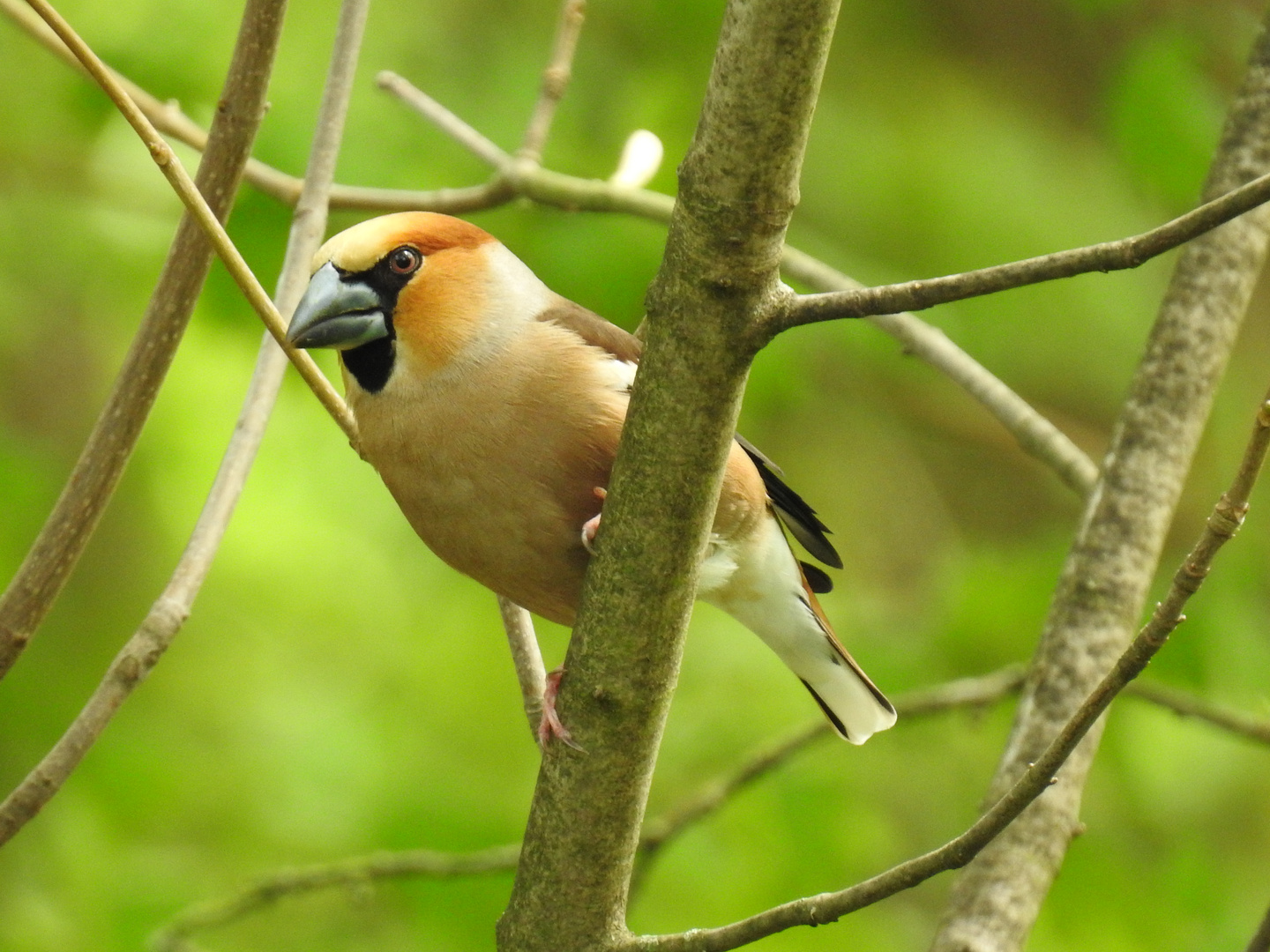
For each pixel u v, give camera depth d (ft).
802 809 35.78
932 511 47.24
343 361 21.53
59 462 42.45
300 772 38.14
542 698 20.98
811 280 27.63
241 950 35.45
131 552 42.16
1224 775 36.35
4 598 19.36
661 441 16.28
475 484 21.04
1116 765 36.70
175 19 35.70
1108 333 45.14
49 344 43.96
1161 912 35.73
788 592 24.30
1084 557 23.80
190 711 40.27
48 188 37.86
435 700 41.50
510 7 39.52
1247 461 13.29
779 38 14.48
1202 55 37.52
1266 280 50.29
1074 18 47.37
